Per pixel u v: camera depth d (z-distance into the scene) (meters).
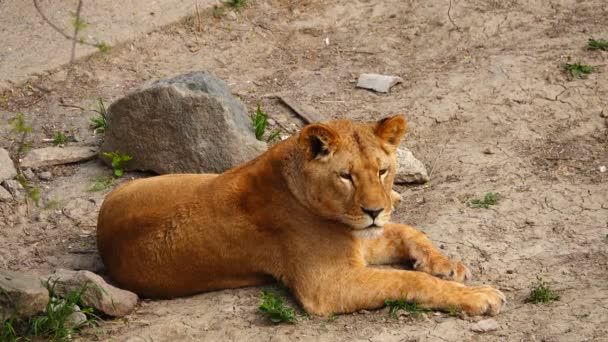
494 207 12.48
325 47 17.50
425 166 13.99
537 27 17.30
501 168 13.69
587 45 16.52
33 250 12.43
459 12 17.86
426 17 17.89
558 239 11.64
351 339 9.78
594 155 13.95
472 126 14.85
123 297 10.63
